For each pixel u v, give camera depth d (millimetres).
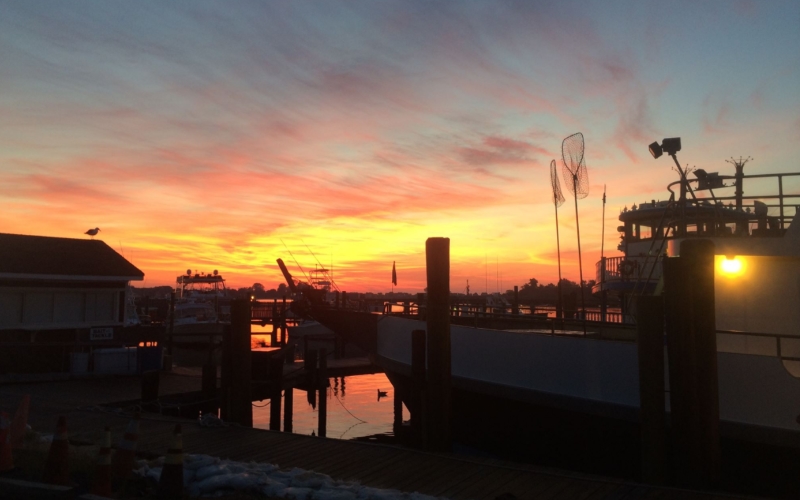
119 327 20672
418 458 9992
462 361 13016
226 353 15281
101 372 19938
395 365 15562
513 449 11961
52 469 6984
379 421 22859
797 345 10094
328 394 28641
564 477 8812
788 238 10383
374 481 8852
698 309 8305
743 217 12500
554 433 11203
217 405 17891
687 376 8289
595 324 14359
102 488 6746
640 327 8727
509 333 12016
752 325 10508
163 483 7023
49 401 15492
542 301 23406
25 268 20578
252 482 7812
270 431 12078
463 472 9227
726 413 9039
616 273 17000
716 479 8234
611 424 10344
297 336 41906
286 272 20734
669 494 7895
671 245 12961
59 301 21969
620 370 10211
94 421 13016
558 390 11062
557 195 15453
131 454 7602
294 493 7605
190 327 38812
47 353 20203
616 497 7945
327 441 11219
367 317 17844
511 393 11750
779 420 8555
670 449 9195
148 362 20406
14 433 9156
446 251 11352
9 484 6758
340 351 31109
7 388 17672
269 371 19328
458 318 17250
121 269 23578
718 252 11344
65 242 23688
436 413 11195
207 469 8258
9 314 20625
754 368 8828
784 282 10328
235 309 14477
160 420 13156
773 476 8648
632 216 17578
